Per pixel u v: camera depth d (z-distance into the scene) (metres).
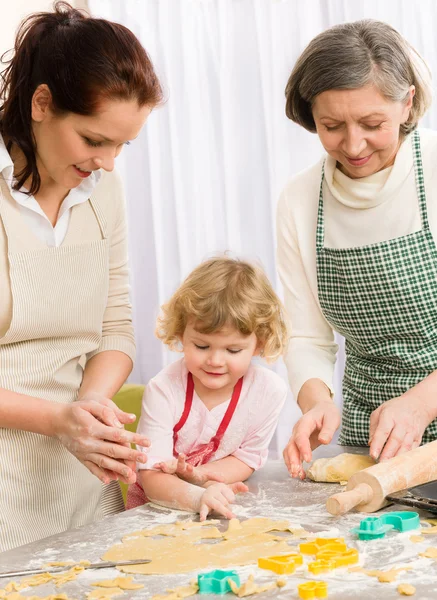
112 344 1.58
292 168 3.55
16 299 1.37
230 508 1.29
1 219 1.36
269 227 3.60
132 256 3.91
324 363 1.68
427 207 1.57
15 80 1.28
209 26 3.65
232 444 1.55
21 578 1.01
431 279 1.57
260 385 1.57
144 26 3.74
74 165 1.29
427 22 3.16
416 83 1.48
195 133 3.70
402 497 1.22
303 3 3.43
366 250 1.59
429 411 1.43
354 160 1.49
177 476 1.43
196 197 3.74
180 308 1.49
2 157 1.33
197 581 0.96
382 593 0.91
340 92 1.38
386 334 1.63
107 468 1.24
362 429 1.67
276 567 1.00
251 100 3.59
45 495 1.43
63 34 1.23
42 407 1.30
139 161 3.84
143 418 1.54
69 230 1.45
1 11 3.39
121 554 1.08
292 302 1.74
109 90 1.19
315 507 1.28
